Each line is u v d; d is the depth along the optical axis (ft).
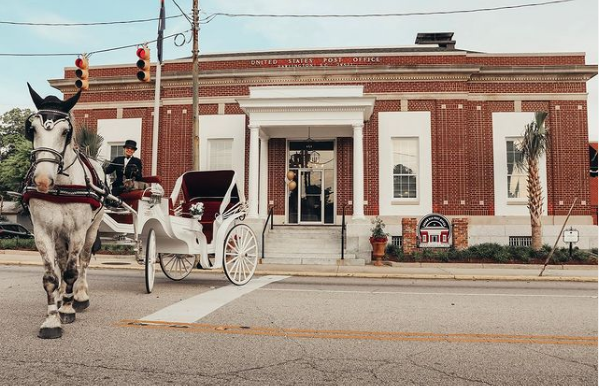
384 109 72.08
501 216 70.54
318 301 27.89
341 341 18.42
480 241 68.85
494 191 71.15
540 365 15.79
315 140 74.13
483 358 16.48
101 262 54.44
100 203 22.16
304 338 18.74
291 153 74.38
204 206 37.35
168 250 32.42
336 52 80.69
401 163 71.72
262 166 71.61
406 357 16.44
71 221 19.75
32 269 46.80
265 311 24.13
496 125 72.08
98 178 22.66
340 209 71.87
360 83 72.64
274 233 64.03
